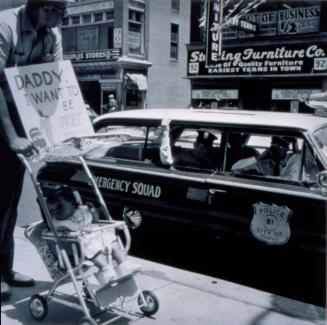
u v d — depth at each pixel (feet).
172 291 13.66
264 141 15.25
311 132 13.73
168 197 15.83
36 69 11.05
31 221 21.84
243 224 14.37
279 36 63.62
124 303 12.45
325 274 13.19
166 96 100.42
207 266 15.89
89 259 10.87
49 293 11.26
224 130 15.11
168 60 99.86
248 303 13.00
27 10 11.11
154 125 16.43
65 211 11.11
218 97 71.46
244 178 14.69
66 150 11.55
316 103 18.01
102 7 93.81
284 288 14.34
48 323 11.46
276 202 13.70
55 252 11.48
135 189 16.60
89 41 98.22
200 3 71.05
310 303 13.42
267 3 64.80
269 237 13.85
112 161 17.46
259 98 67.97
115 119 17.52
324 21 60.29
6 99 11.59
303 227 13.25
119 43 90.89
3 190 12.08
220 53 66.23
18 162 12.17
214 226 14.94
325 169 13.23
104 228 11.28
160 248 17.21
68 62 11.72
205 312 12.37
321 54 60.70
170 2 98.58
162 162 15.97
